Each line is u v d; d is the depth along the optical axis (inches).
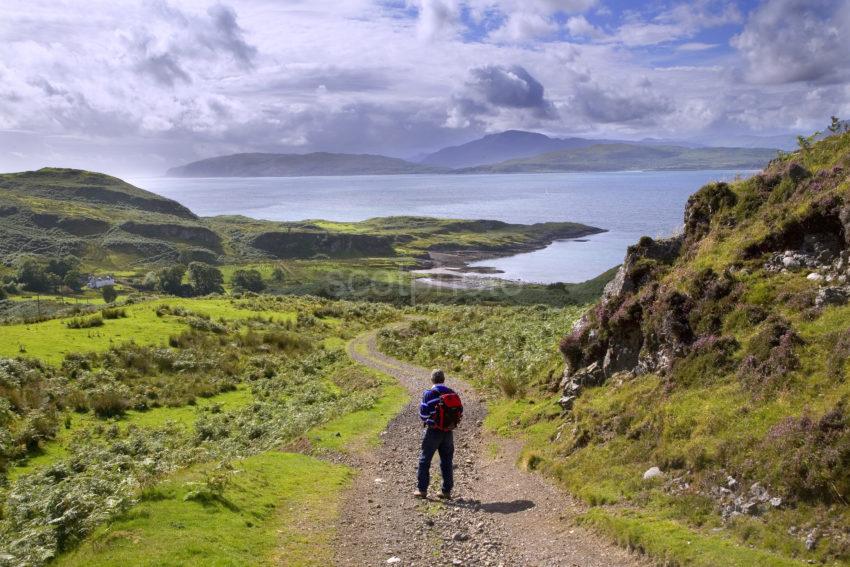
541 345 1112.2
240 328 2273.6
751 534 338.6
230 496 457.7
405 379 1290.6
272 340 2066.9
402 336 1980.8
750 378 453.1
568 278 7755.9
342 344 2092.8
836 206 541.3
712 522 366.0
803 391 406.6
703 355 513.0
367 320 2763.3
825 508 326.6
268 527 421.1
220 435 1047.6
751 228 641.6
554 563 373.1
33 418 1020.5
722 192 730.2
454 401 519.5
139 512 395.9
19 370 1289.4
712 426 435.2
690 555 333.7
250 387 1515.7
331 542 410.0
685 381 513.0
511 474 577.9
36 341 1683.1
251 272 7864.2
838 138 677.3
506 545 408.2
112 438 1034.1
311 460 638.5
